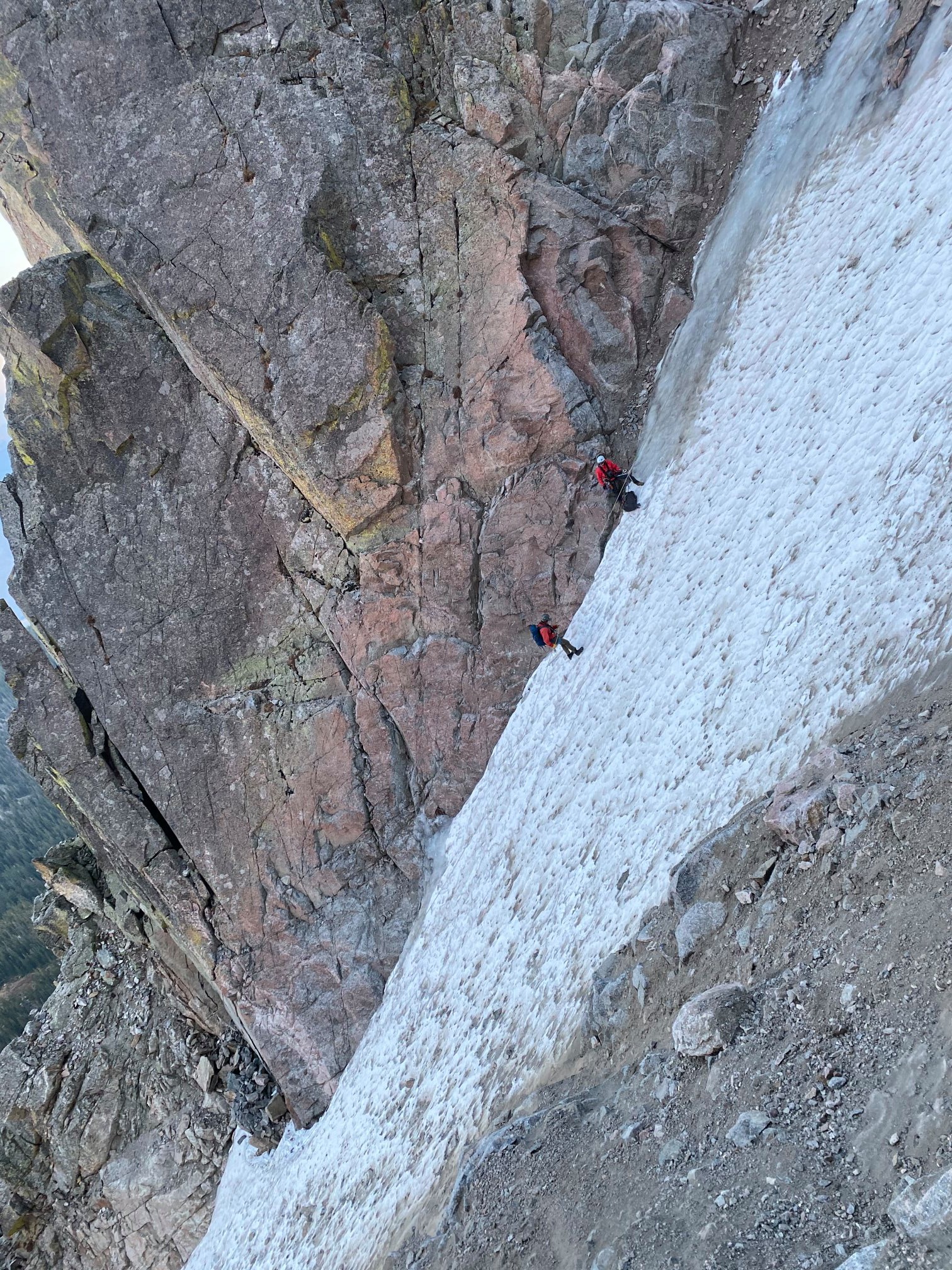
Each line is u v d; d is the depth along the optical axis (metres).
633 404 19.30
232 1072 25.06
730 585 13.77
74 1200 26.20
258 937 22.02
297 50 18.48
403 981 20.19
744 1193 6.43
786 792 9.51
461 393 19.36
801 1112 6.64
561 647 19.03
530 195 18.58
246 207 18.42
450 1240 10.36
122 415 20.56
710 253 18.48
